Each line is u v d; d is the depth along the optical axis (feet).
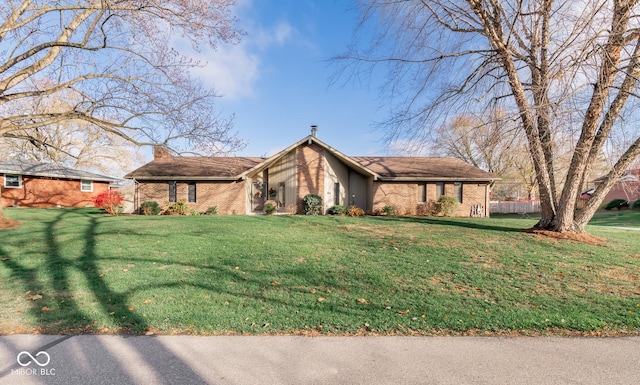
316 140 62.85
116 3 29.12
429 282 19.44
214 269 21.50
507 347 11.56
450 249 27.96
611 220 64.69
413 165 71.26
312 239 32.32
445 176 63.87
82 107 34.04
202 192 64.69
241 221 45.37
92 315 13.98
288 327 13.08
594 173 46.24
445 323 13.65
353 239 32.42
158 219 47.34
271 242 30.40
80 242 29.43
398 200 65.05
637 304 16.07
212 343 11.67
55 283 18.43
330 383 9.30
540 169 34.83
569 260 24.59
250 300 16.12
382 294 17.34
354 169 67.92
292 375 9.69
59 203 81.82
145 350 11.11
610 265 23.36
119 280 18.98
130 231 35.58
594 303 16.24
